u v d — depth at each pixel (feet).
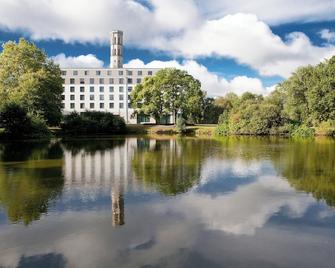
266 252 30.89
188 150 116.06
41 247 31.60
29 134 169.58
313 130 207.72
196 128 252.21
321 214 41.42
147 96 275.39
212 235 34.55
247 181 60.59
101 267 28.02
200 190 53.42
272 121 223.10
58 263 28.66
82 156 96.58
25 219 38.93
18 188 54.03
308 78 216.13
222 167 76.38
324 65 213.05
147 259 29.32
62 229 35.86
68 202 45.98
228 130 228.43
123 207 43.78
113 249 31.22
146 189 53.83
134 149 119.65
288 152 108.68
